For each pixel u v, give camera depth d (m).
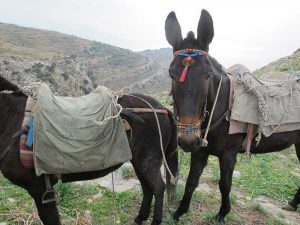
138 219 1.94
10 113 1.50
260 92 1.85
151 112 1.71
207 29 1.56
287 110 1.95
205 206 2.24
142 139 1.70
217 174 2.76
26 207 2.00
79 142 1.48
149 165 1.73
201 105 1.53
